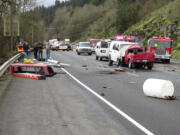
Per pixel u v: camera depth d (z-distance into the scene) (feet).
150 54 77.51
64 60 107.96
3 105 31.50
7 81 50.57
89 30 492.13
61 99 35.04
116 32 323.16
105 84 48.34
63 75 60.13
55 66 78.84
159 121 25.59
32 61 60.70
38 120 25.63
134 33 232.32
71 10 598.34
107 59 118.62
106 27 376.27
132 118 26.53
